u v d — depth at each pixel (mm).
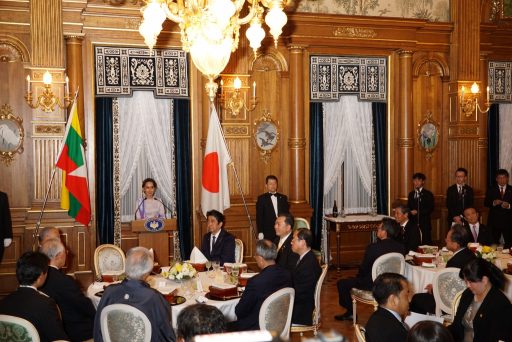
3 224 7164
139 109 8719
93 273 8039
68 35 8016
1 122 7930
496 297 3805
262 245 4680
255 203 9219
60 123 7871
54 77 7840
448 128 10422
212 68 4648
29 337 3453
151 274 5605
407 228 7223
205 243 6523
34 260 3795
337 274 9188
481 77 10594
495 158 10891
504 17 10727
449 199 9492
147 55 8625
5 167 7961
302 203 9398
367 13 9773
